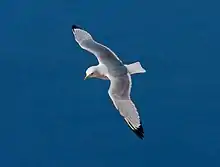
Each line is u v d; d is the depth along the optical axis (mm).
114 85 16906
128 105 16328
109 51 18328
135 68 17609
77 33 19328
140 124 16094
